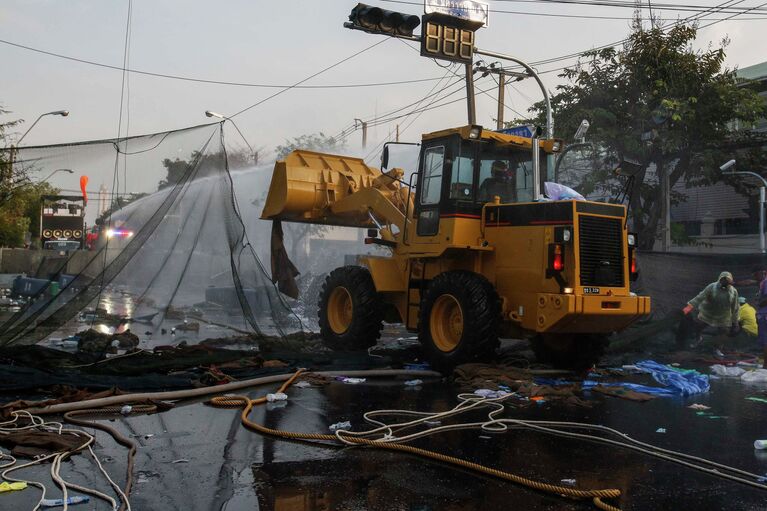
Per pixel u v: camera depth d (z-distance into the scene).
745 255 12.28
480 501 3.93
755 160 22.00
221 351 8.64
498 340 8.27
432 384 7.85
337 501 3.88
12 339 7.86
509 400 7.04
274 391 7.15
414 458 4.77
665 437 5.56
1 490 3.93
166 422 5.70
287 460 4.64
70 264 8.59
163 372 7.75
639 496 4.07
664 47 19.16
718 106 19.19
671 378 8.13
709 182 22.14
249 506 3.78
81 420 5.64
